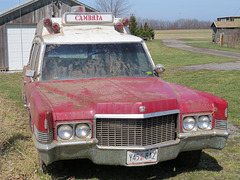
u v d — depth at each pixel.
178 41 59.25
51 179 3.70
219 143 3.55
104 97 3.36
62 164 4.07
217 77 13.24
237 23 48.50
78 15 5.02
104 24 5.18
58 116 3.14
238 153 4.78
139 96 3.35
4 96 8.87
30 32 17.94
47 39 4.53
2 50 17.34
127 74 4.46
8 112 6.89
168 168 4.18
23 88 6.23
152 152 3.28
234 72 15.18
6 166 4.07
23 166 4.04
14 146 4.79
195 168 4.19
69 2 18.31
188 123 3.45
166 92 3.62
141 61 4.66
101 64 4.45
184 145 3.47
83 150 3.23
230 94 9.27
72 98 3.49
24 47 17.86
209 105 3.54
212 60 23.39
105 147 3.21
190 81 12.09
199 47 41.31
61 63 4.36
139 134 3.21
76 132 3.20
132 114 3.14
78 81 4.15
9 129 5.62
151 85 3.95
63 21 5.00
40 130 3.10
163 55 28.95
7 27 17.30
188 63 21.16
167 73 15.20
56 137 3.15
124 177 3.89
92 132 3.22
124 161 3.24
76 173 3.96
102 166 4.21
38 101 3.37
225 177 3.90
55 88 3.81
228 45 42.03
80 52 4.48
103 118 3.19
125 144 3.23
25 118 6.50
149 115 3.16
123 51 4.64
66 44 4.51
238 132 5.84
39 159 3.71
